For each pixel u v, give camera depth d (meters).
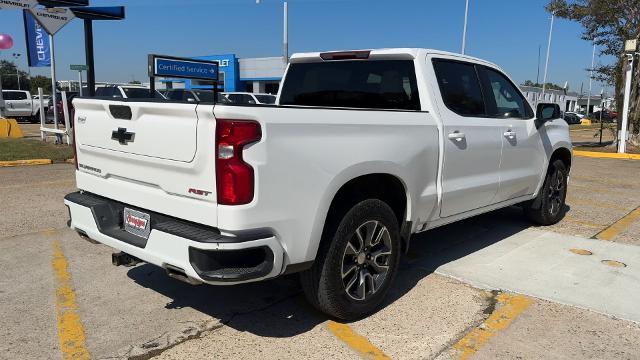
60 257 5.07
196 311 3.92
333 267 3.49
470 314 3.93
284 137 3.05
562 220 6.91
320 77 5.17
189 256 3.00
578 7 16.44
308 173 3.20
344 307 3.62
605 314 3.95
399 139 3.86
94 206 3.72
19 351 3.29
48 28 13.20
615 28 16.41
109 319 3.76
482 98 5.05
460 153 4.56
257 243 2.99
